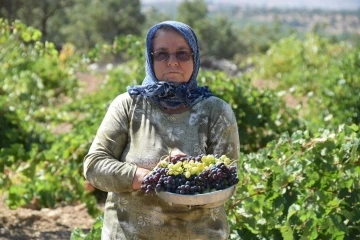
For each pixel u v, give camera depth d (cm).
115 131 336
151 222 329
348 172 529
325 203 512
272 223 511
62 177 720
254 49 6103
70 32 4275
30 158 695
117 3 4603
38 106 1180
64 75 1364
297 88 1274
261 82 1975
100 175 327
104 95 1133
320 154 532
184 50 335
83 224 674
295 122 857
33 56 1316
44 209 705
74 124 973
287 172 523
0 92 935
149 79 343
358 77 1081
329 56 1866
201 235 330
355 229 523
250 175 524
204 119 337
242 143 841
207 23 5700
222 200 313
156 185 312
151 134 332
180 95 333
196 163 314
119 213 333
